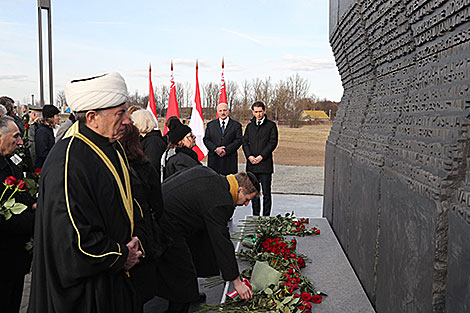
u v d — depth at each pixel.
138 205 2.09
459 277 1.52
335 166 4.71
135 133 2.28
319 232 4.52
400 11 2.37
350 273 3.35
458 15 1.69
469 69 1.61
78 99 1.79
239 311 2.60
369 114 3.33
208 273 3.28
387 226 2.46
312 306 2.73
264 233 3.96
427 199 1.79
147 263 2.27
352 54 3.98
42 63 10.41
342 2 4.28
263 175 6.05
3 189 2.53
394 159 2.41
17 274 2.63
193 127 9.55
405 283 2.10
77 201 1.65
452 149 1.65
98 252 1.66
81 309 1.70
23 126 6.37
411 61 2.38
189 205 2.72
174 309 2.98
